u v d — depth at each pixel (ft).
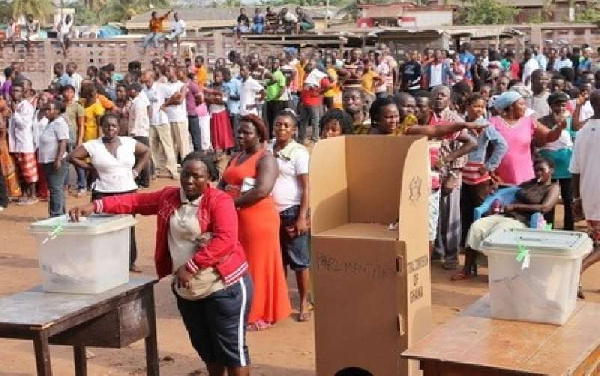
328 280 18.04
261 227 23.59
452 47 104.68
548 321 15.78
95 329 17.99
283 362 22.00
